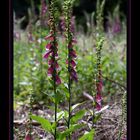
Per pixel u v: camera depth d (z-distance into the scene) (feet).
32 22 34.71
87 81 29.40
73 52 14.79
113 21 43.09
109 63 32.73
